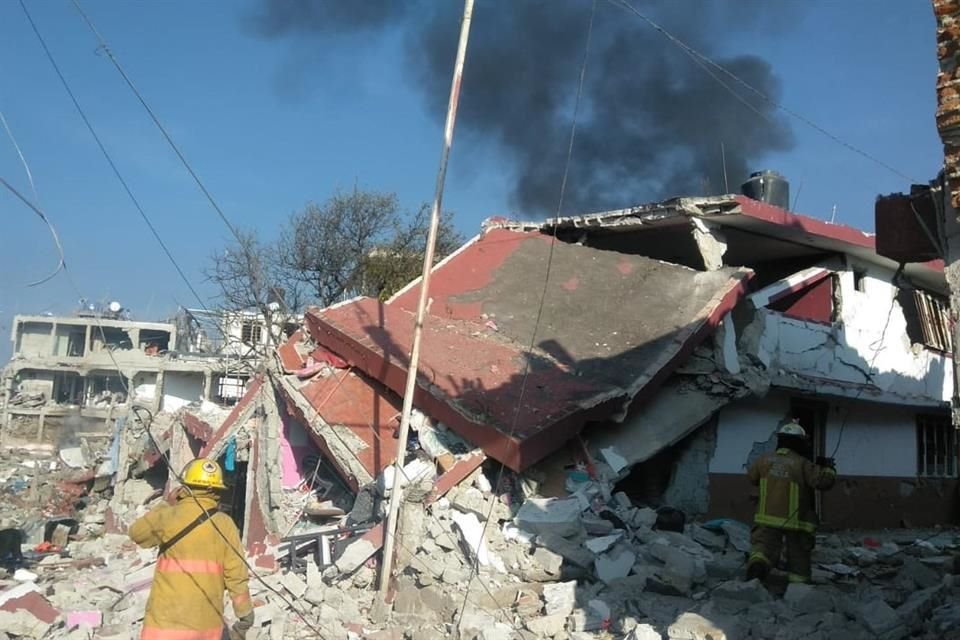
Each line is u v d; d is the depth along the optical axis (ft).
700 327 38.47
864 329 51.75
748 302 42.75
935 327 59.21
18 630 22.18
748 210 42.83
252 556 31.63
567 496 32.22
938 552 36.86
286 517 36.50
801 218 45.68
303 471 39.22
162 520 16.40
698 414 37.76
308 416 36.35
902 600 24.02
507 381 35.53
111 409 95.30
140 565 33.81
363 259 99.09
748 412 43.37
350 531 29.22
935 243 23.44
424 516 28.02
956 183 19.69
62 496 71.82
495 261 49.19
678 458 39.19
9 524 53.57
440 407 33.99
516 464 30.89
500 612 24.12
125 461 62.13
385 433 35.24
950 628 21.18
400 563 26.25
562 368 37.29
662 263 44.21
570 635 22.04
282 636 22.40
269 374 41.01
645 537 29.84
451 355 38.24
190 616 15.94
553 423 32.09
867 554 35.37
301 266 98.63
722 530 33.32
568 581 26.55
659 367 36.27
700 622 20.54
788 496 26.76
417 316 26.55
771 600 23.49
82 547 42.70
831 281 50.80
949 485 61.93
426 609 24.17
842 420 51.85
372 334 39.11
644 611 23.65
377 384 37.68
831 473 26.96
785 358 44.73
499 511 30.40
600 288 44.01
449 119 25.38
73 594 26.58
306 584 26.03
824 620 21.38
